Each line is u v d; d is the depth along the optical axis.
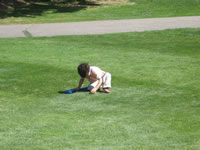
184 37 20.66
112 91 10.45
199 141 6.72
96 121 7.96
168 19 28.36
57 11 39.25
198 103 9.16
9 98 9.94
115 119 8.08
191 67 13.20
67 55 16.02
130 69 13.12
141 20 28.33
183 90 10.38
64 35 22.34
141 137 6.98
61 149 6.44
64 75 12.46
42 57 15.60
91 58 15.27
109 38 21.00
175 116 8.20
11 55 16.14
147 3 42.03
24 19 32.84
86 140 6.86
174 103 9.20
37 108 9.02
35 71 13.09
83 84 11.38
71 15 35.72
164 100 9.48
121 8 39.75
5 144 6.72
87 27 25.73
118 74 12.41
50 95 10.19
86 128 7.52
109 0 47.12
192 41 19.45
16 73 12.81
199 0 40.69
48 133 7.26
